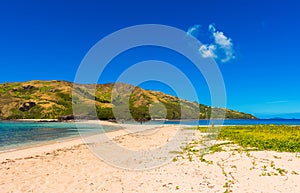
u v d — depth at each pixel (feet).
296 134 99.81
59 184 35.40
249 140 79.46
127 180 37.60
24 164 48.96
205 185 34.24
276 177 37.29
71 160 53.47
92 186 34.55
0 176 39.58
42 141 100.32
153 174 41.11
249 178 37.01
